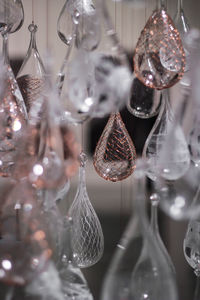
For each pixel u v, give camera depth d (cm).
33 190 103
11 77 112
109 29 102
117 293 97
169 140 110
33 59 121
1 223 100
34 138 102
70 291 108
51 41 197
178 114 110
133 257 100
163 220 181
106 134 118
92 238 124
